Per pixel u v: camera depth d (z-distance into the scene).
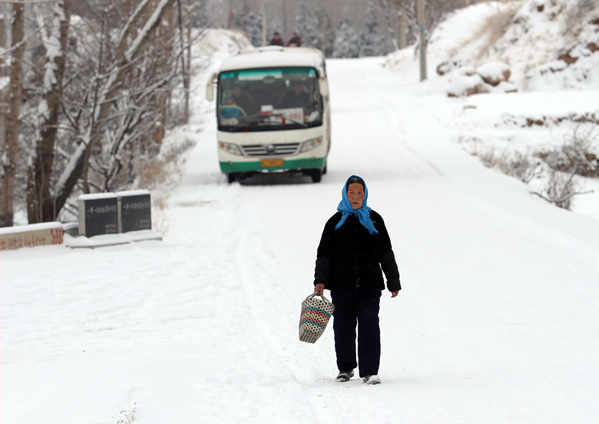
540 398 15.95
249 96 65.62
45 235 39.81
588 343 21.84
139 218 42.59
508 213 48.66
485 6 179.25
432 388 16.92
